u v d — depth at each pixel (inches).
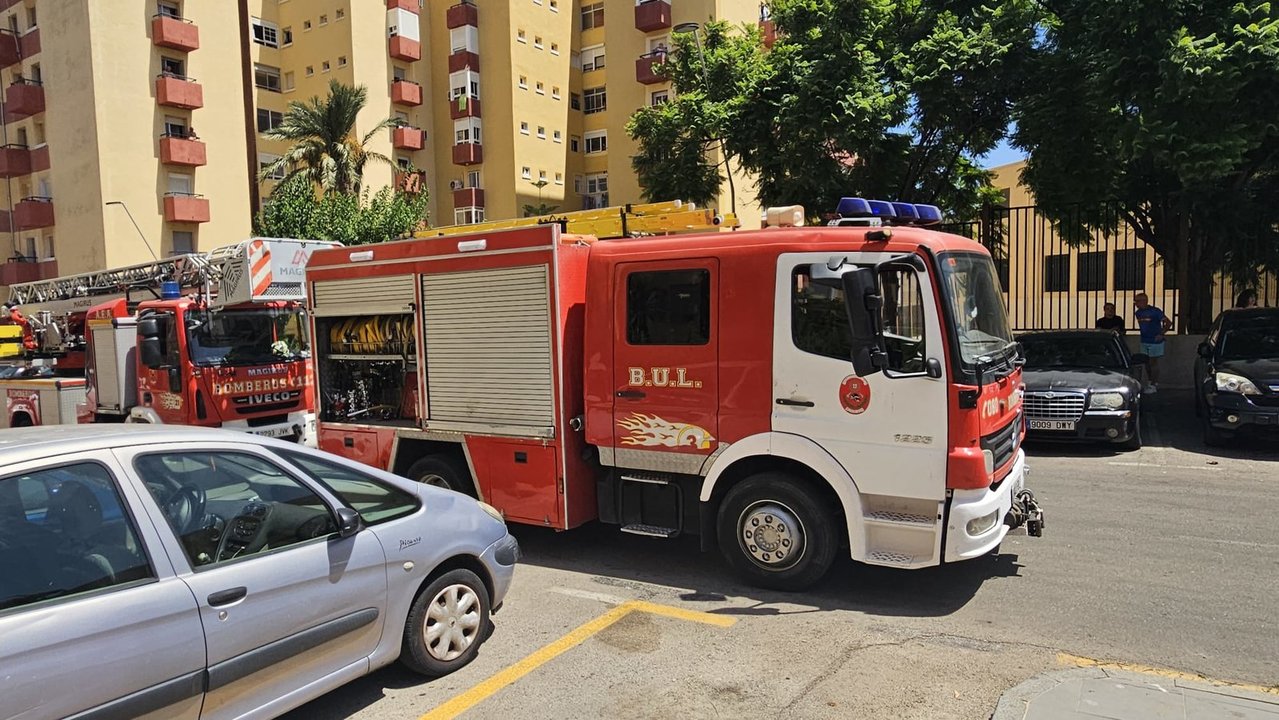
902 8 559.8
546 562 240.8
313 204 1008.2
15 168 1207.6
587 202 1578.5
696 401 210.8
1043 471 345.4
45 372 537.6
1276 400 351.3
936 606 194.9
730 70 638.5
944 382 183.2
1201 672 156.1
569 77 1545.3
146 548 117.2
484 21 1448.1
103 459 119.1
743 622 188.1
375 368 282.7
